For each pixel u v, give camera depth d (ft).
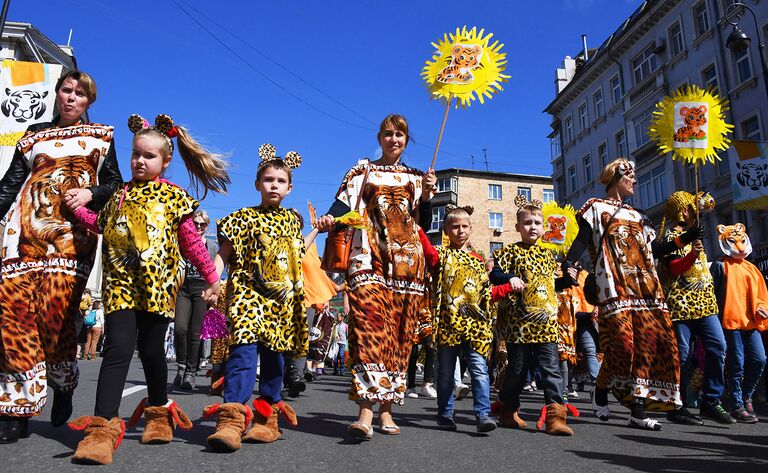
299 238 11.35
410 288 12.10
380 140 12.96
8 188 10.09
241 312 10.32
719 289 17.31
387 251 11.92
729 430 13.87
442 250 13.80
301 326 11.02
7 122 28.32
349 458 9.06
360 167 12.57
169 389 21.22
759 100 64.39
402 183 12.65
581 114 104.99
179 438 10.14
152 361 9.50
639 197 84.79
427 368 23.34
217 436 8.89
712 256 67.97
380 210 12.23
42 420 11.80
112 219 9.42
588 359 23.26
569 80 115.24
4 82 28.45
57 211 9.89
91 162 10.36
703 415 16.33
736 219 65.98
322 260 12.10
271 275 10.62
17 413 9.25
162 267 9.43
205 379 27.07
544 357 13.52
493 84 12.92
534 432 12.80
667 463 9.41
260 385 10.65
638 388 13.38
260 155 14.73
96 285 88.74
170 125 10.66
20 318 9.43
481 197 171.22
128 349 8.96
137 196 9.55
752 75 65.00
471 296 13.17
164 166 10.15
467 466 8.80
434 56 13.21
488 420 12.11
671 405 13.30
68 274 9.82
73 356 10.02
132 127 10.87
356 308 11.53
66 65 88.33
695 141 15.43
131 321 9.07
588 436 12.26
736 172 37.14
